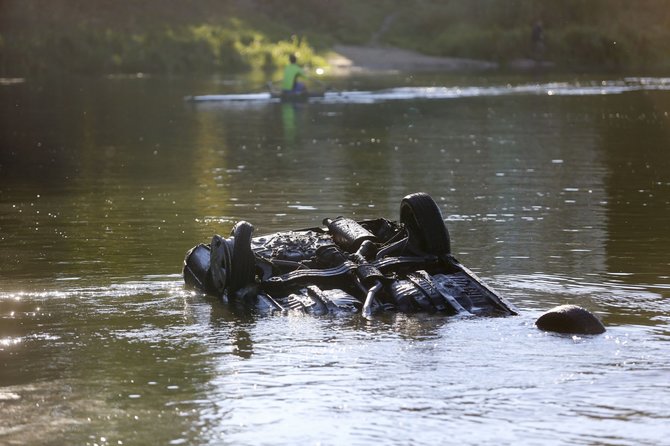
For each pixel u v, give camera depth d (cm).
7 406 2195
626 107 11694
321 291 3034
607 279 3350
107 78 17338
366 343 2616
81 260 3781
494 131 9131
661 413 2108
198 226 4531
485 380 2311
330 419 2095
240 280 3103
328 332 2730
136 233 4356
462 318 2841
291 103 12444
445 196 5384
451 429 2036
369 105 12094
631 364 2411
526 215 4734
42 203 5269
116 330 2786
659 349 2527
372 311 2928
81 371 2423
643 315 2870
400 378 2334
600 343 2583
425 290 2958
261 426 2066
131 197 5456
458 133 8969
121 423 2091
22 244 4116
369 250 3244
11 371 2428
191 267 3353
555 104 12125
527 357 2469
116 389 2292
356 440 1988
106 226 4544
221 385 2308
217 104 12344
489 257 3734
